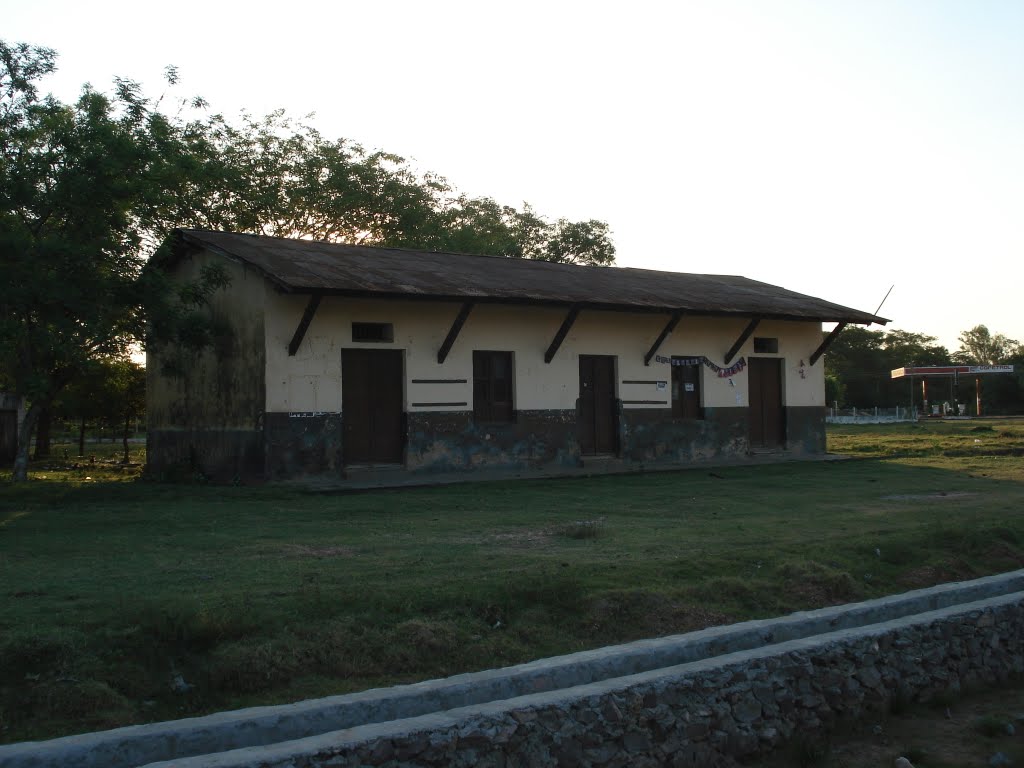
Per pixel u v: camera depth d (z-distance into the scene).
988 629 7.36
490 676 5.47
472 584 7.02
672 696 5.57
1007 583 8.31
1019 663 7.48
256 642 5.84
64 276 13.73
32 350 15.50
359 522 10.91
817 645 6.33
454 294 15.20
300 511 11.86
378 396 16.22
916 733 6.32
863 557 8.88
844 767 5.77
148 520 10.79
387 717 5.07
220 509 11.94
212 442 16.41
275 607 6.32
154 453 18.69
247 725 4.73
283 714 4.83
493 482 15.90
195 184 20.56
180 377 17.53
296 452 15.13
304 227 28.84
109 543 9.12
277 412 14.97
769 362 21.38
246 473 15.34
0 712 4.98
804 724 6.12
